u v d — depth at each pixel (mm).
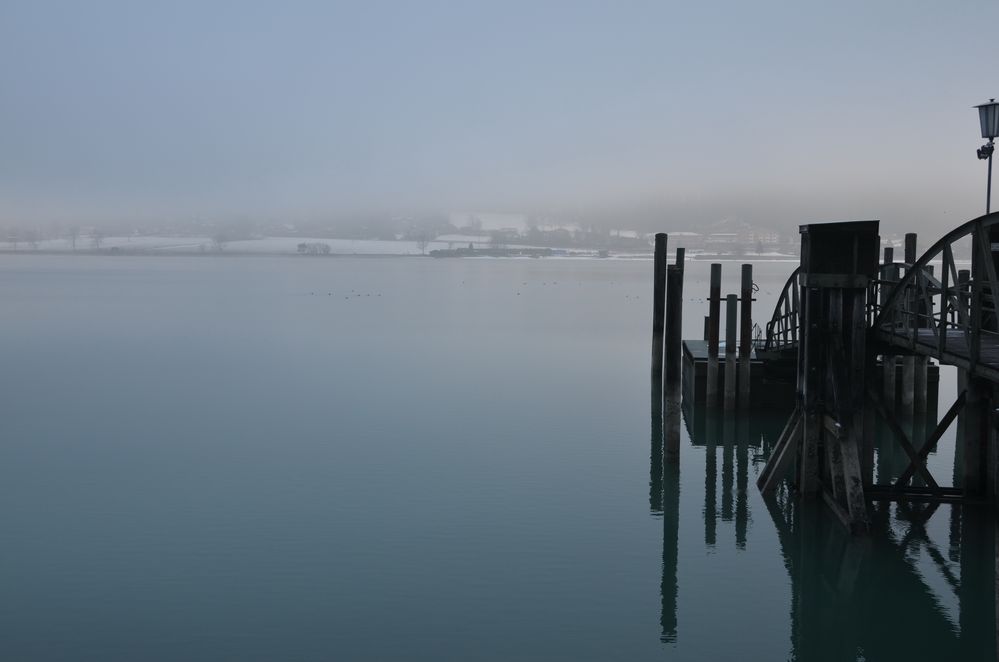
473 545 18562
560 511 20797
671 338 23328
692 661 14109
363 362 45719
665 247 35000
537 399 34875
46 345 53875
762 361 29781
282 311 80562
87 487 22859
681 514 20672
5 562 17703
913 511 20375
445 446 26875
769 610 15906
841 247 18453
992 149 19688
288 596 16109
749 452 26297
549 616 15445
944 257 16266
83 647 14289
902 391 28594
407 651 14180
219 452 26359
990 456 18328
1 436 28812
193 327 64938
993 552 18172
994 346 16703
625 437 28141
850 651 14594
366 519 20125
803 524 19484
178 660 13891
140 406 33812
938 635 15148
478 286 131500
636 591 16531
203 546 18500
